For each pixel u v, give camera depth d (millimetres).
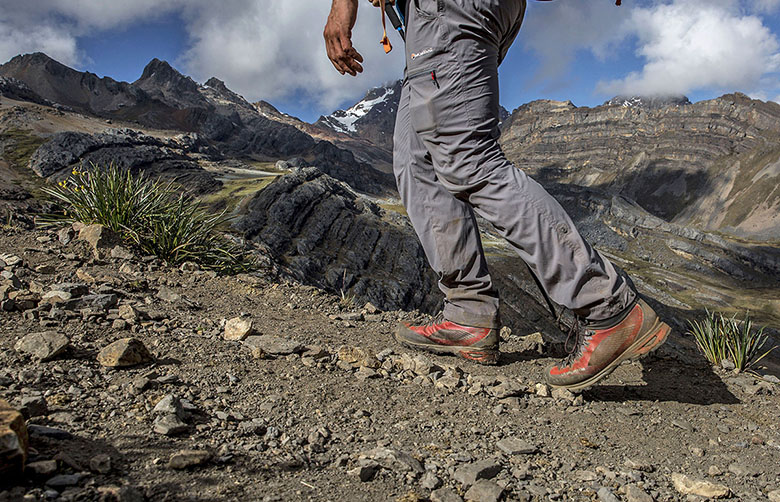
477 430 1969
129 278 4055
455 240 2703
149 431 1571
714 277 174375
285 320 3654
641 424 2230
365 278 74812
